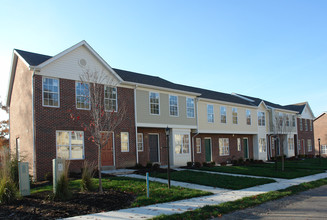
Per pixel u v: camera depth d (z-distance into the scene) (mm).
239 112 30578
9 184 9750
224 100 28656
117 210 8703
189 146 24031
